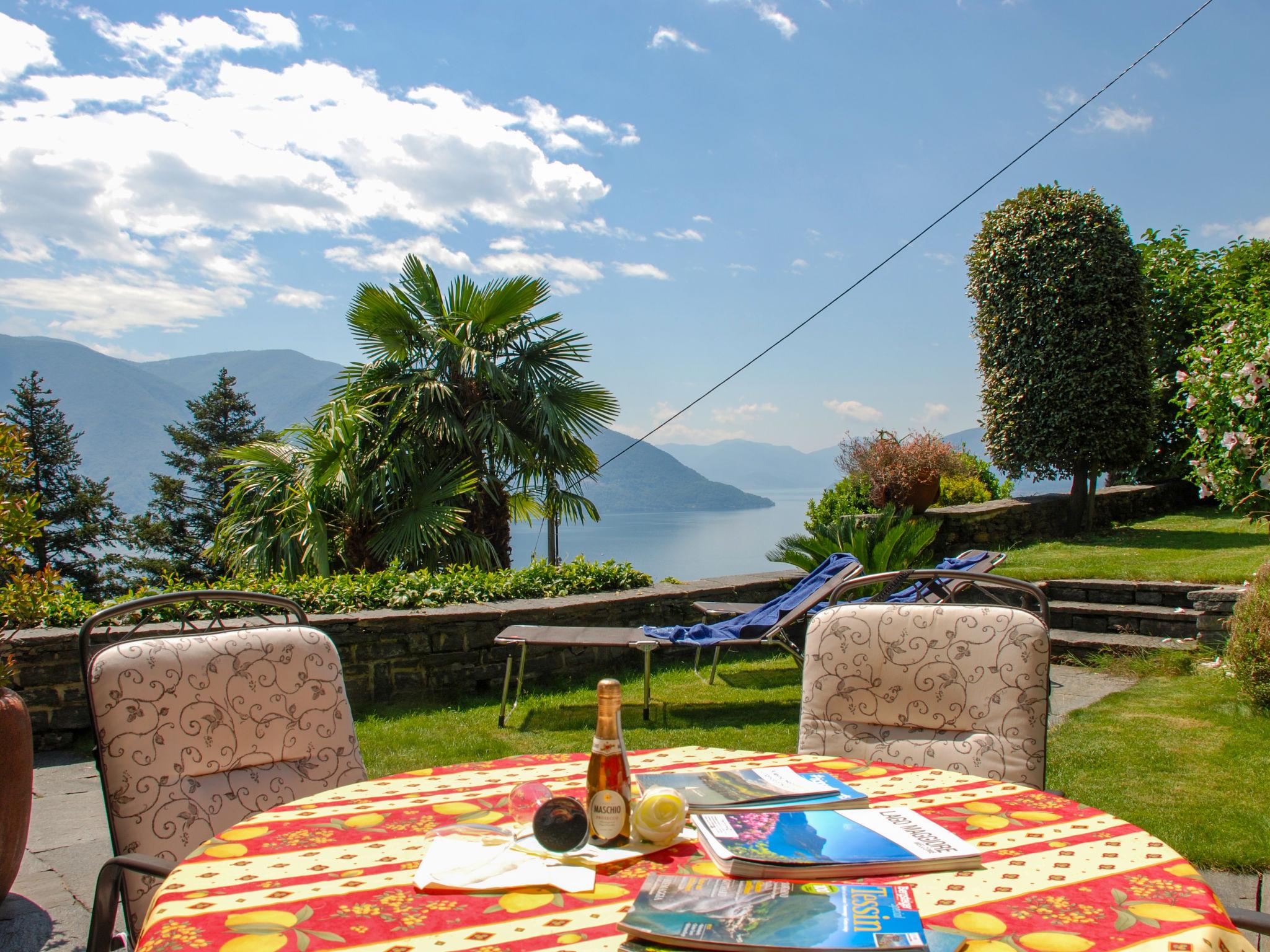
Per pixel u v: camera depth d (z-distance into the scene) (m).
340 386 10.06
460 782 1.79
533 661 5.86
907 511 7.18
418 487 9.31
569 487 10.73
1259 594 4.38
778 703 5.12
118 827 1.85
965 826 1.48
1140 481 12.94
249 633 2.14
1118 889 1.22
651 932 1.09
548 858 1.37
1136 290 9.73
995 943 1.06
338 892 1.26
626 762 1.47
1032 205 9.95
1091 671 5.57
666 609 6.55
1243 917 1.29
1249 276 12.09
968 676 2.16
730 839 1.38
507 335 10.55
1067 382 9.54
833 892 1.20
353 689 5.34
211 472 35.75
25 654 4.60
